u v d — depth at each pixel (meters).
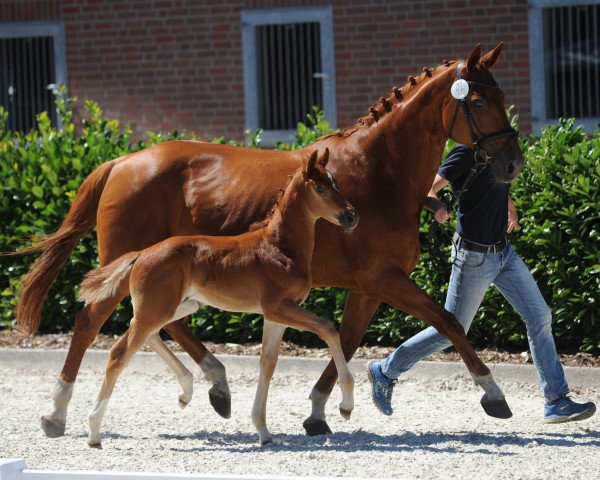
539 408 12.48
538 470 9.27
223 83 21.28
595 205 13.50
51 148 16.25
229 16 21.16
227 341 15.73
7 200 16.17
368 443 10.58
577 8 19.88
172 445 10.69
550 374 11.12
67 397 11.04
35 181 16.06
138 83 21.64
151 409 12.69
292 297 10.26
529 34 19.83
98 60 21.78
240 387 14.08
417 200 11.05
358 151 11.05
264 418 10.56
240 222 11.20
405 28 20.33
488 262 11.05
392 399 13.14
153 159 11.69
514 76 20.00
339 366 10.38
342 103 20.80
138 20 21.53
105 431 11.49
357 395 13.43
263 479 7.88
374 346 15.18
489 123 10.52
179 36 21.41
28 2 22.03
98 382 14.49
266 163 11.39
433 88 10.81
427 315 10.70
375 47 20.52
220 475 7.97
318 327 10.23
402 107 10.98
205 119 21.41
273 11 20.95
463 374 13.93
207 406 12.86
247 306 10.35
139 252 10.47
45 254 11.89
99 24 21.73
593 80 19.95
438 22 20.16
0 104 22.67
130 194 11.57
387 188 10.88
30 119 22.61
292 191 10.23
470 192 10.98
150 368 15.03
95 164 16.00
